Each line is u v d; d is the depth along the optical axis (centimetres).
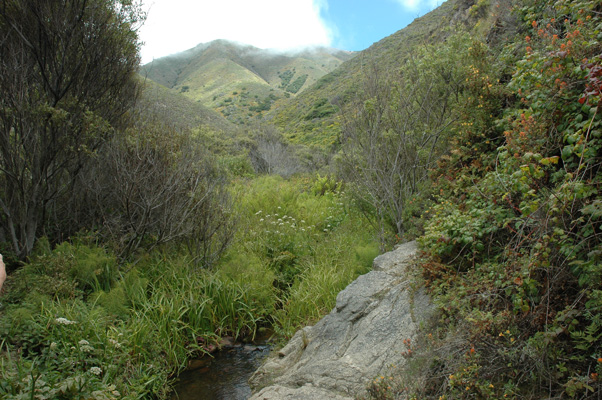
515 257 279
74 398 296
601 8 336
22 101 488
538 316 239
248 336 545
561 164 310
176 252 624
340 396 296
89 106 568
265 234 787
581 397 193
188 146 652
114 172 562
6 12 488
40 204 558
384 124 652
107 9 564
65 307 427
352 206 826
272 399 317
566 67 295
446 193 503
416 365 272
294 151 2389
